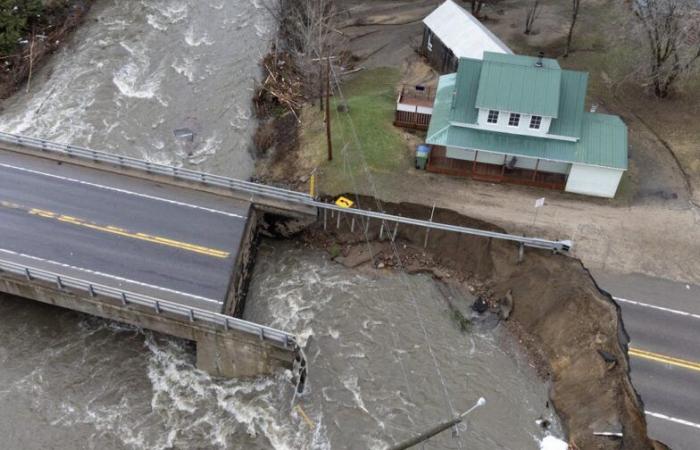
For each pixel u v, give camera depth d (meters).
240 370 32.88
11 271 32.81
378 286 37.41
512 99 38.03
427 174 41.25
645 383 29.69
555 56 53.34
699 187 40.28
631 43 50.44
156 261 34.81
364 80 51.75
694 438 27.61
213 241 36.25
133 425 31.08
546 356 33.41
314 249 39.59
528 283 35.53
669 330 32.06
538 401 31.81
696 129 44.62
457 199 39.38
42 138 47.16
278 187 42.22
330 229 39.75
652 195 39.72
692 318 32.75
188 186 39.69
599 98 47.75
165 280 33.91
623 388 29.67
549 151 38.47
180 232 36.59
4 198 37.66
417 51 55.03
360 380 32.91
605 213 38.47
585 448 28.94
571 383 31.59
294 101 49.91
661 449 27.33
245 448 30.30
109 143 47.03
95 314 33.38
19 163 40.25
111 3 64.38
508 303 35.66
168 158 45.94
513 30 57.38
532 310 34.88
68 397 32.03
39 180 39.12
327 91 41.69
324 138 44.47
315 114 47.41
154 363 33.66
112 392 32.34
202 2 64.88
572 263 35.16
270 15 61.56
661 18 43.44
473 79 39.59
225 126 49.03
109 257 34.78
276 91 50.81
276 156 45.28
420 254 38.69
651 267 35.34
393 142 43.66
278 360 31.80
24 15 56.91
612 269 35.12
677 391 29.38
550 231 37.25
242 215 38.12
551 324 33.97
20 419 31.00
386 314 35.94
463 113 39.44
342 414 31.50
